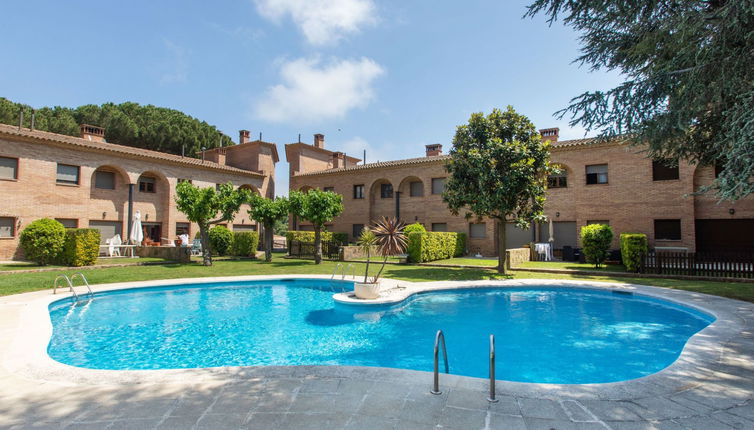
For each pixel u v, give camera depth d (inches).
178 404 146.9
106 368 237.8
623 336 305.6
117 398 152.7
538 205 627.5
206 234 775.7
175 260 813.2
